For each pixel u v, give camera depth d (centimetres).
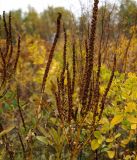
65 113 251
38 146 390
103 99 248
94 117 250
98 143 310
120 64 423
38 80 554
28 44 904
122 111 332
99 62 240
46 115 352
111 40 414
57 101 245
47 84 415
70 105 241
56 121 312
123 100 370
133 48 428
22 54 860
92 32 222
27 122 386
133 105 317
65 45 237
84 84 235
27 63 820
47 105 359
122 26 414
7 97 379
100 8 316
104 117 322
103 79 374
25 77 649
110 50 407
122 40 409
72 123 276
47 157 352
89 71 230
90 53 225
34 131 286
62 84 244
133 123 312
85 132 309
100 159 371
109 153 333
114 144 346
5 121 438
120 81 365
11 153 288
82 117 239
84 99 236
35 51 738
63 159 316
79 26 323
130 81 343
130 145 381
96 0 217
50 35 805
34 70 775
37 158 382
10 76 265
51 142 277
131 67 429
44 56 654
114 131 362
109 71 384
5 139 287
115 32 414
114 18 406
